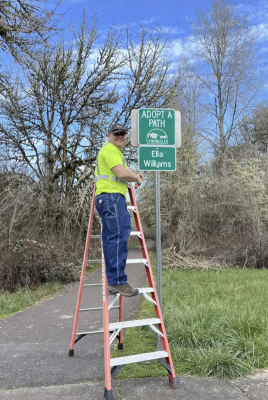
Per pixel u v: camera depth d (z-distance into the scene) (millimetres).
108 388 3184
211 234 15172
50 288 8727
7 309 6750
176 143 4422
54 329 5590
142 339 4953
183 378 3758
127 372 3912
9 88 12445
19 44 9398
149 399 3330
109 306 3623
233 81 26438
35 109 12977
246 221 14289
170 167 4379
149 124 4367
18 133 13031
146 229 20531
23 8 9227
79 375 3830
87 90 13148
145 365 4078
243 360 4031
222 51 26531
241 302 6527
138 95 13891
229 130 25891
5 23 8852
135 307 6641
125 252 3727
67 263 9953
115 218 3697
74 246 12141
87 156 13359
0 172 11797
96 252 13008
